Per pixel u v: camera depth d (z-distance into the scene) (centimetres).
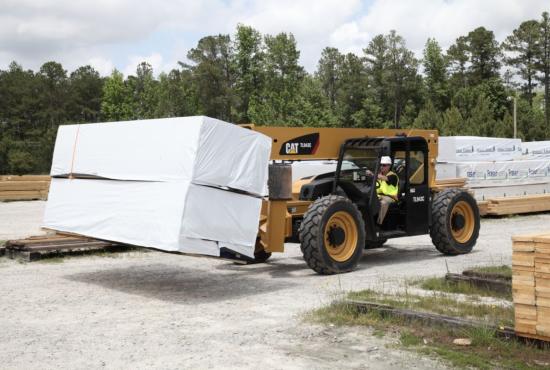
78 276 1031
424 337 635
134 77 9850
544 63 9156
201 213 824
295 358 588
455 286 859
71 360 593
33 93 10044
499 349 584
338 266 1012
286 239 1067
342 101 9325
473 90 8019
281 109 7662
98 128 952
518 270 585
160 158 851
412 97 8994
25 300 848
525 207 2022
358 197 1097
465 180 1914
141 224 848
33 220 1903
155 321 733
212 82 8731
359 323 693
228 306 807
